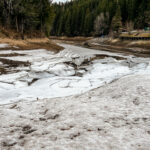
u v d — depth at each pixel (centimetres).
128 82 1105
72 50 3984
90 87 1292
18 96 1093
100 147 416
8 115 703
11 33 3769
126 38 6084
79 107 742
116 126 526
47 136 496
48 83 1428
